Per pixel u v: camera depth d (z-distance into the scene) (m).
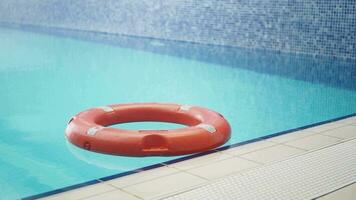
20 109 4.79
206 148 3.19
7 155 3.39
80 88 5.79
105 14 11.58
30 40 10.36
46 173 3.01
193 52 8.67
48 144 3.65
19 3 13.98
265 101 5.16
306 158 2.91
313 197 2.35
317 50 8.09
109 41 10.24
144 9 10.66
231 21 9.12
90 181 2.71
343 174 2.65
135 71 6.91
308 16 8.05
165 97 5.33
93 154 3.30
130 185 2.53
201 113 3.71
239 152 3.12
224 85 5.99
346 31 7.62
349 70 6.95
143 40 10.38
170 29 10.24
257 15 8.70
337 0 7.63
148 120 3.89
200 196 2.36
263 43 8.77
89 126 3.36
